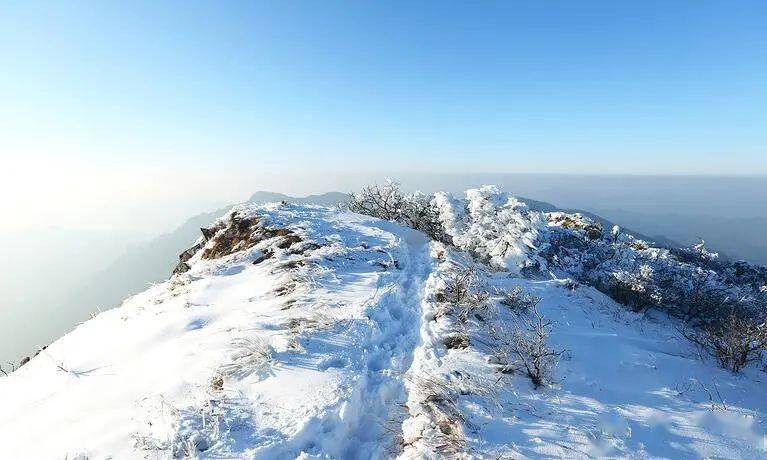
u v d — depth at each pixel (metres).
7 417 6.76
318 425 5.25
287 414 5.39
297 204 18.56
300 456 4.77
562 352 6.70
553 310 9.67
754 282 19.06
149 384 6.57
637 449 4.68
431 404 5.48
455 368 6.32
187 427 5.09
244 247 14.69
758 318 11.89
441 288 9.76
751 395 6.05
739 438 4.94
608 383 6.22
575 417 5.27
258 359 6.59
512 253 15.22
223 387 6.04
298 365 6.53
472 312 8.59
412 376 6.24
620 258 17.39
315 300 9.39
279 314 8.82
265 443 4.85
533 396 5.73
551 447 4.69
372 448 5.36
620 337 8.14
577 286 12.17
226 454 4.69
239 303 10.17
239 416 5.34
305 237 13.87
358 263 12.17
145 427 5.29
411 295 10.34
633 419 5.25
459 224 17.80
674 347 8.05
